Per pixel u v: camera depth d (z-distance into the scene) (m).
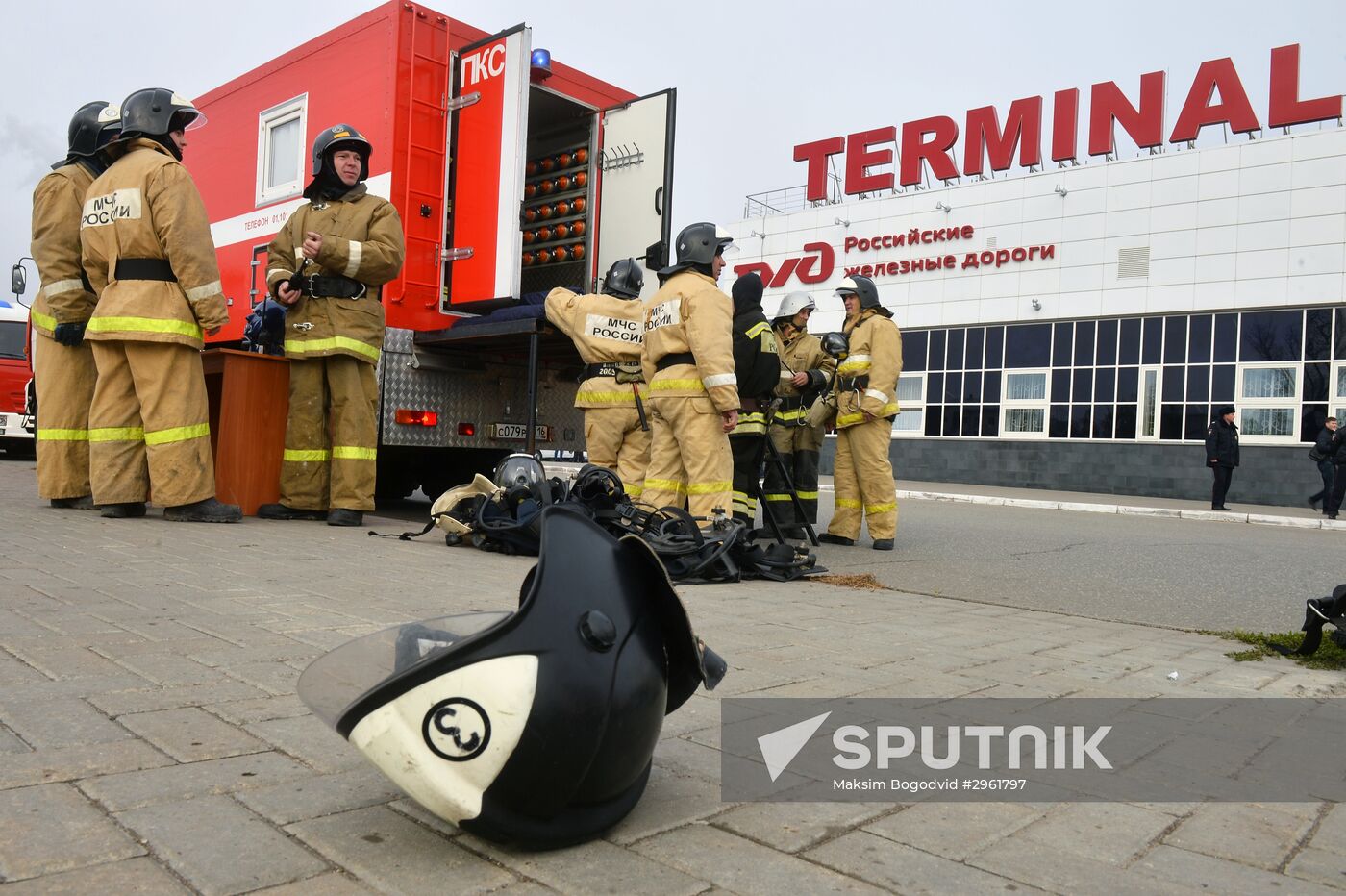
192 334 7.06
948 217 25.31
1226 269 21.52
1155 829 2.27
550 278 9.57
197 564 5.39
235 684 3.09
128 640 3.59
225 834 2.03
